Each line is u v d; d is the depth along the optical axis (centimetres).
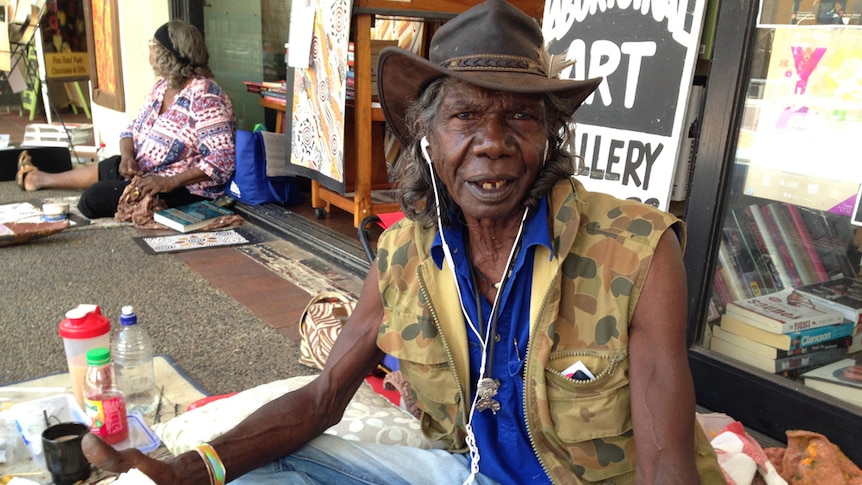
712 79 213
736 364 217
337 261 391
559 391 121
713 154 215
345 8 360
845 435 192
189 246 418
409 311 134
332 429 171
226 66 583
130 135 486
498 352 126
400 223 141
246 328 303
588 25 251
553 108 123
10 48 698
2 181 579
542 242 118
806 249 208
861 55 186
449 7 378
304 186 555
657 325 114
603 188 250
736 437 184
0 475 189
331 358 144
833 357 208
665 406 111
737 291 222
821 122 198
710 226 219
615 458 124
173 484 120
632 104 236
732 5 204
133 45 573
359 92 383
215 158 472
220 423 178
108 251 405
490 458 132
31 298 331
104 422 198
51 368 260
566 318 120
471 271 129
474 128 116
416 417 199
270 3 584
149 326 302
